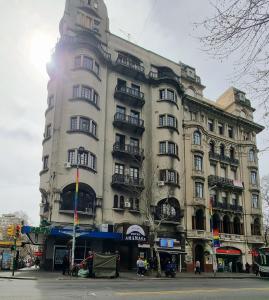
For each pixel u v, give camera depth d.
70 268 25.81
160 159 40.34
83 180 33.69
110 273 23.77
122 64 41.03
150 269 32.94
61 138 34.75
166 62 46.91
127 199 37.59
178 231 39.19
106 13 43.03
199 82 50.44
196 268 36.12
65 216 32.59
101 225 33.97
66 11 39.56
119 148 38.25
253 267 45.06
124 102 41.06
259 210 50.28
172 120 42.62
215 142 49.25
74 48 37.91
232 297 13.04
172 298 12.10
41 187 34.84
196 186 43.62
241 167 51.25
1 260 35.50
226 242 44.84
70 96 36.31
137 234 34.72
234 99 54.31
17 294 12.14
